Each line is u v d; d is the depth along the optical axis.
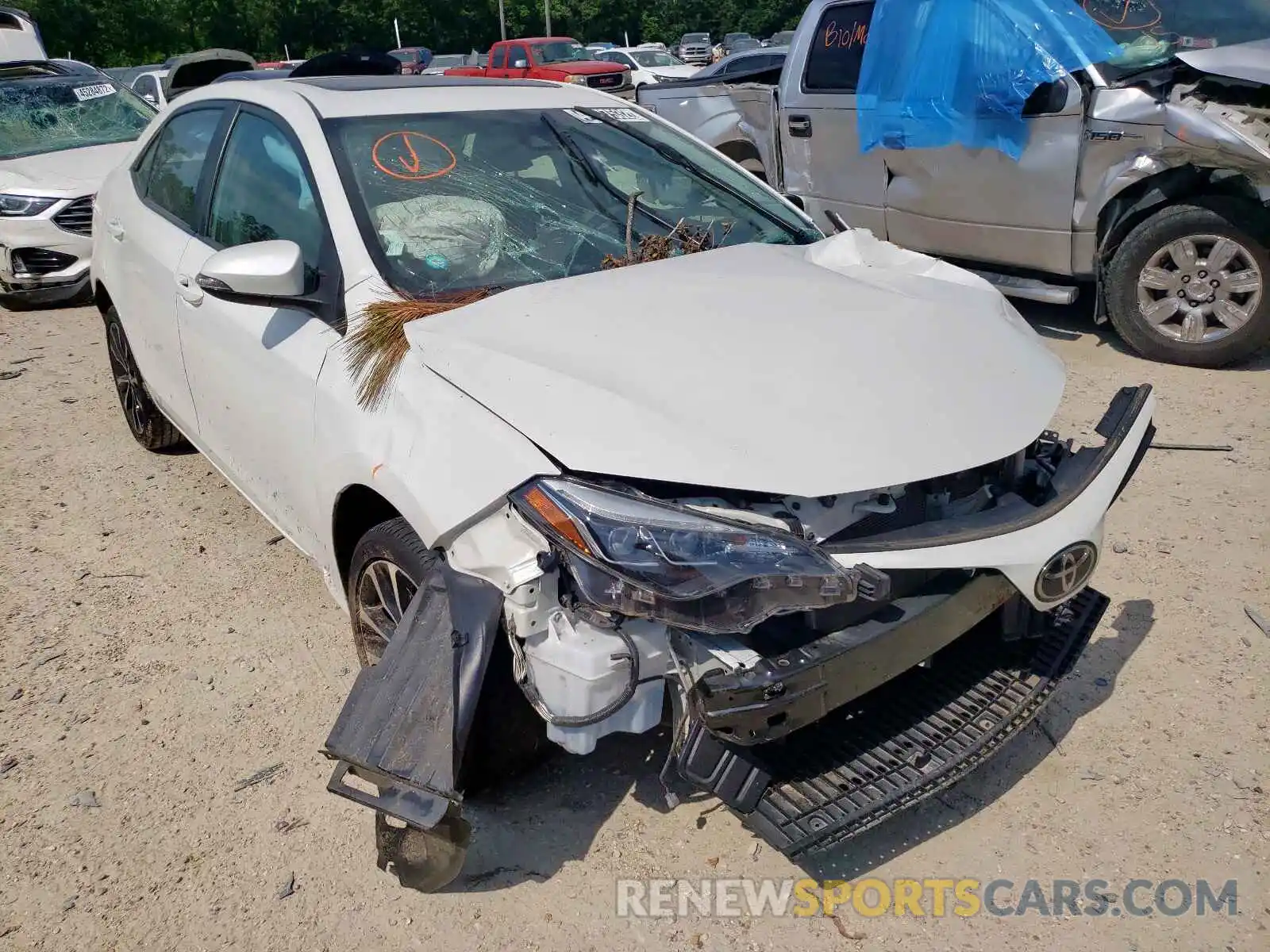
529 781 2.79
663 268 2.96
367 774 2.34
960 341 2.64
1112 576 3.65
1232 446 4.59
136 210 4.25
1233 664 3.16
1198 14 5.63
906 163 6.39
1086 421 4.91
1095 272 5.69
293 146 3.19
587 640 2.12
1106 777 2.75
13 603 3.78
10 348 6.96
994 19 5.67
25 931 2.41
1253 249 5.15
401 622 2.43
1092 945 2.29
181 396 3.95
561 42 24.30
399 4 50.41
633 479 2.15
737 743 2.11
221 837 2.67
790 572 2.02
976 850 2.56
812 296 2.75
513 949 2.33
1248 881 2.42
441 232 2.98
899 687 2.64
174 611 3.70
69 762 2.95
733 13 62.09
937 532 2.27
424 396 2.49
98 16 39.94
